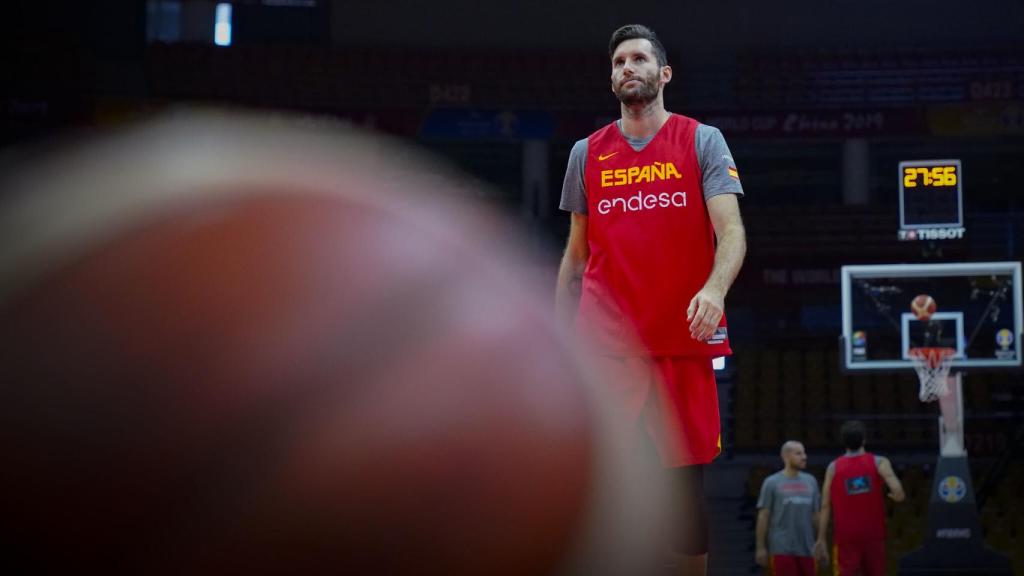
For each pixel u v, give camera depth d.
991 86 18.95
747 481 14.48
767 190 20.83
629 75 2.29
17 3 19.45
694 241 2.26
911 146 20.12
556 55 20.39
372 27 20.84
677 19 20.53
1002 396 15.59
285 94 19.70
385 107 19.45
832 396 16.23
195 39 21.31
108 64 19.53
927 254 10.80
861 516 7.77
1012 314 8.27
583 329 2.26
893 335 16.72
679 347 2.20
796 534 8.20
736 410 16.11
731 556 13.09
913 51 19.75
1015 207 20.22
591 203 2.37
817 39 20.39
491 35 20.77
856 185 19.27
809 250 18.56
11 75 18.52
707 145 2.29
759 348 17.95
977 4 20.14
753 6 20.48
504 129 19.42
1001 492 13.21
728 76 20.16
